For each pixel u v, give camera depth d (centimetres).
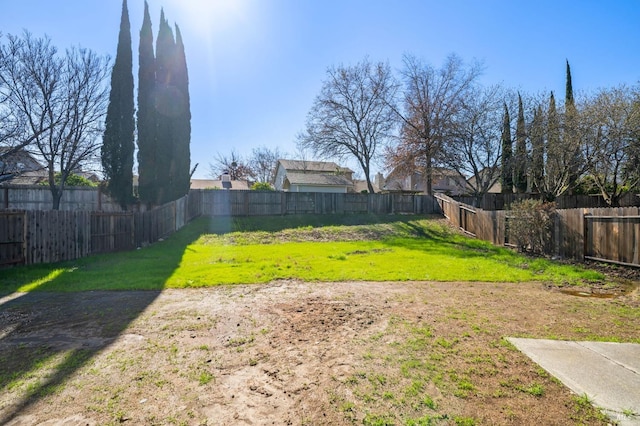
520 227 1024
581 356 288
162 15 1662
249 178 4841
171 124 1652
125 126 1548
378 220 1888
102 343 330
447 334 345
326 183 3183
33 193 1598
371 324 381
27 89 1314
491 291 545
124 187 1549
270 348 316
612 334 344
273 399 229
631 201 1875
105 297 509
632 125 1491
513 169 2016
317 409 216
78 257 888
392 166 2469
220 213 1861
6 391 240
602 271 706
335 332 357
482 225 1342
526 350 301
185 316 416
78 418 208
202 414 212
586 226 819
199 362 287
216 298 504
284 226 1694
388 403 221
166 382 253
